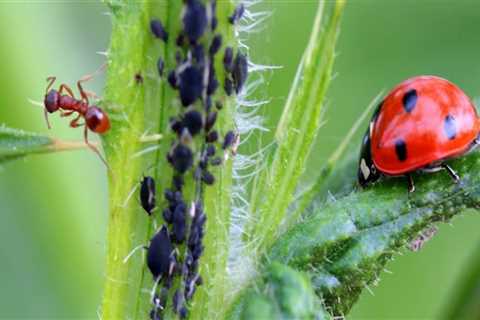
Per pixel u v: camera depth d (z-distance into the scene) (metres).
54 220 0.09
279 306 0.07
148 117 0.08
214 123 0.08
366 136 0.08
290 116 0.08
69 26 0.10
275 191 0.08
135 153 0.08
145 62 0.08
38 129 0.09
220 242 0.08
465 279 0.09
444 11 0.11
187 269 0.08
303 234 0.08
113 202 0.08
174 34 0.07
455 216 0.08
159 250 0.08
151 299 0.08
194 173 0.08
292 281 0.07
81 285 0.10
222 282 0.08
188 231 0.08
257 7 0.10
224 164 0.08
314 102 0.08
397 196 0.08
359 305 0.10
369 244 0.08
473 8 0.11
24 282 0.09
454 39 0.11
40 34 0.10
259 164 0.08
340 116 0.11
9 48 0.09
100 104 0.08
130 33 0.08
